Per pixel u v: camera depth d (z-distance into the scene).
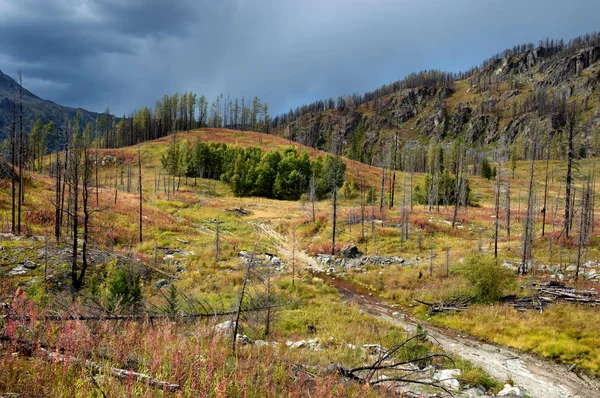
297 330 19.92
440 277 33.28
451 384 13.59
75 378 5.01
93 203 45.94
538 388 14.95
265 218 64.38
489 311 24.08
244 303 17.02
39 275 22.58
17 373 4.99
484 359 17.84
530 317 22.28
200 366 6.39
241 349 9.34
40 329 6.80
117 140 141.88
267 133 165.00
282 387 6.95
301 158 93.06
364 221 54.03
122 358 6.38
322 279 36.28
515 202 78.44
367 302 29.53
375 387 8.61
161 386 5.39
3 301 8.40
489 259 26.86
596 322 20.33
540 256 35.62
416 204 77.94
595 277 28.53
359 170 105.50
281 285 30.95
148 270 28.06
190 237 44.66
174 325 10.38
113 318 8.84
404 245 44.53
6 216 33.06
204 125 176.00
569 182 36.25
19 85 31.36
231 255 39.69
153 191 81.31
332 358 13.22
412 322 24.42
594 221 46.84
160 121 150.50
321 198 85.00
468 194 76.75
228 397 5.80
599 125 161.38
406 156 132.88
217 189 88.88
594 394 14.62
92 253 27.55
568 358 17.69
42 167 88.06
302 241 51.50
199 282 28.66
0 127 39.97
